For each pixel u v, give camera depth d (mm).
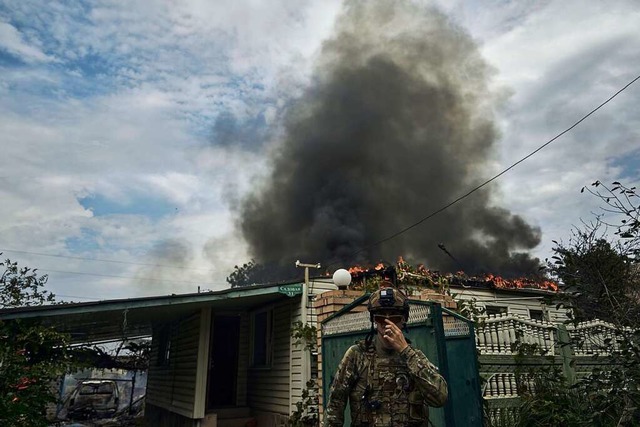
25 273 11547
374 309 2285
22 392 6172
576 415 5707
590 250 5508
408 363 2131
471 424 4535
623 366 5141
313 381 8555
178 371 11242
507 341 7320
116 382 16531
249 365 11656
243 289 8984
